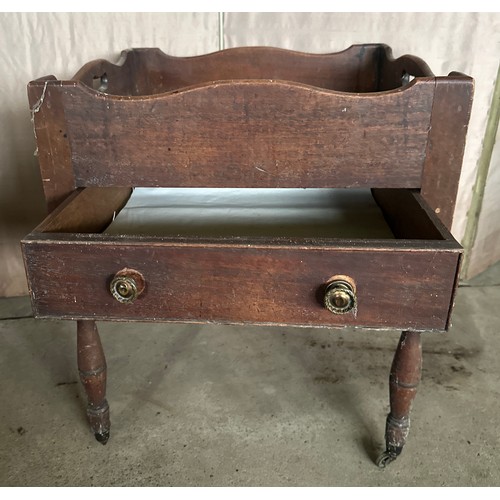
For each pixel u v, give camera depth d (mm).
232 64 1370
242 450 1128
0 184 1514
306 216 1178
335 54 1363
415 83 876
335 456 1113
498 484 1054
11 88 1402
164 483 1059
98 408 1084
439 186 956
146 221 1143
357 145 925
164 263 845
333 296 814
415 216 958
